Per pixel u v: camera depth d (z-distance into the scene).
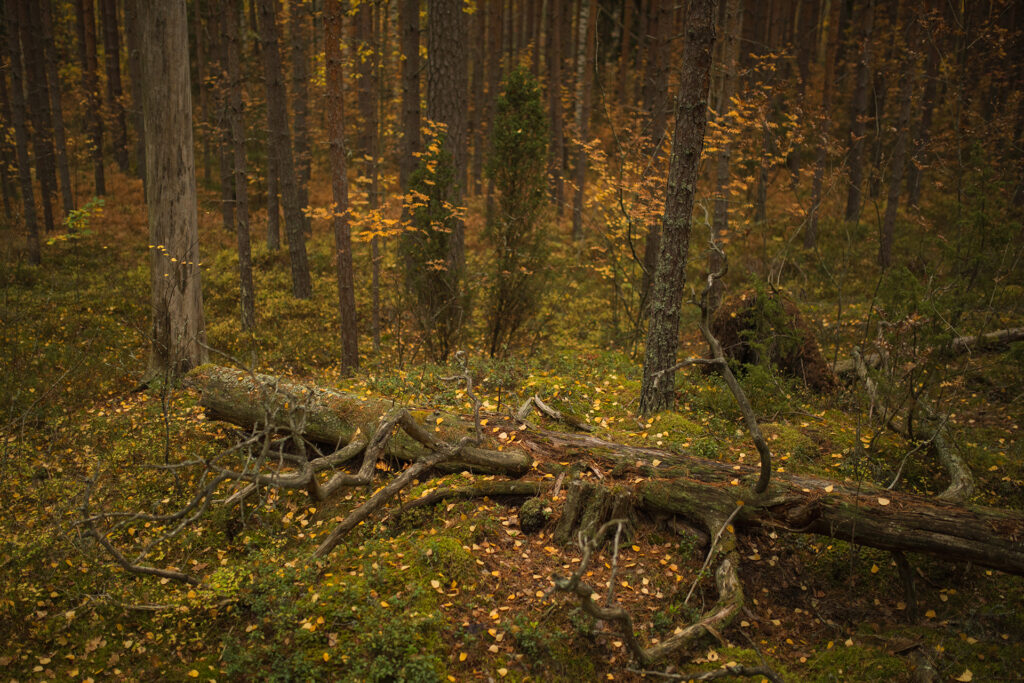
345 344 9.96
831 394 8.27
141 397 8.44
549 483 5.23
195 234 9.02
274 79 14.80
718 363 4.32
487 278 10.54
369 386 7.68
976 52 13.08
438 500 5.24
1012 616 4.55
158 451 6.52
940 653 4.12
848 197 18.12
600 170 10.62
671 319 6.50
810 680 3.88
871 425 6.71
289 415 4.63
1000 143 10.16
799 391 8.11
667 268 6.39
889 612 4.65
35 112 19.97
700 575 4.30
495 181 9.74
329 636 3.91
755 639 4.28
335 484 4.66
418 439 5.39
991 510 4.44
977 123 11.30
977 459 6.15
